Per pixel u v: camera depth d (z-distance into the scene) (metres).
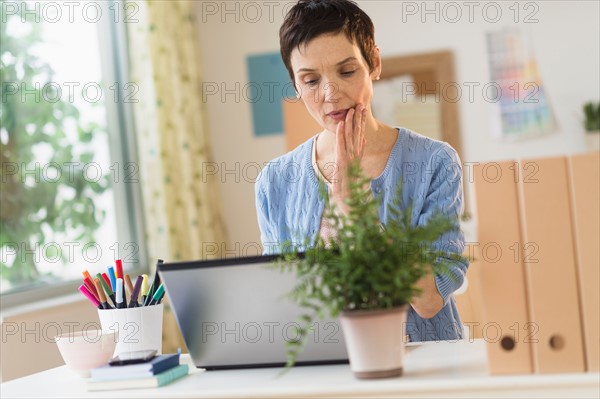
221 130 5.59
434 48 5.30
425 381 1.37
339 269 1.38
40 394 1.57
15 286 3.47
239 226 5.57
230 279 1.56
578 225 1.39
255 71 5.56
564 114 5.23
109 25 4.44
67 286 3.80
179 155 4.56
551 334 1.40
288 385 1.42
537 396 1.35
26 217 3.60
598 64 5.19
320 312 1.35
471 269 2.72
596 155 1.39
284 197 2.19
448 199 2.03
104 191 4.28
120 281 1.86
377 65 2.10
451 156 2.06
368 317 1.39
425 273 1.41
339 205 1.96
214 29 5.58
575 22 5.21
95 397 1.48
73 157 4.03
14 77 3.60
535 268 1.41
